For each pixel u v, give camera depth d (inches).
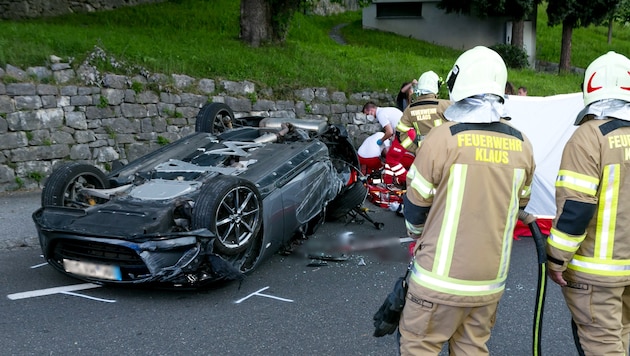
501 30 892.0
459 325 106.3
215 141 249.8
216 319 168.6
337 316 172.1
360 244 245.8
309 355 147.9
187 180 205.0
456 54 845.8
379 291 192.9
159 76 398.3
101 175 214.1
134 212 179.2
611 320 114.3
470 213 99.9
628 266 112.4
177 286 181.3
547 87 636.7
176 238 165.9
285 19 545.0
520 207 111.9
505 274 105.4
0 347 148.6
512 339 158.2
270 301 183.0
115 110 374.3
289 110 452.4
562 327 166.7
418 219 107.7
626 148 109.0
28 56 349.7
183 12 666.2
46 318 166.6
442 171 101.4
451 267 100.5
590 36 1148.5
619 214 110.4
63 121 351.6
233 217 181.9
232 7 721.6
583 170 108.0
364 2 571.2
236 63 456.8
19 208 291.3
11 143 331.0
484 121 101.3
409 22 939.3
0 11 555.2
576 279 115.6
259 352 148.9
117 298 183.0
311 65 506.0
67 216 183.0
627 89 110.7
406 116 247.6
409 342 106.4
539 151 262.1
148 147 389.7
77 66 364.2
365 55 632.4
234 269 172.1
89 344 151.4
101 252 176.9
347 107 480.7
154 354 147.0
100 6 642.8
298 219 222.5
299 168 226.8
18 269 207.6
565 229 108.6
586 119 115.3
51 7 595.8
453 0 837.2
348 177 272.1
